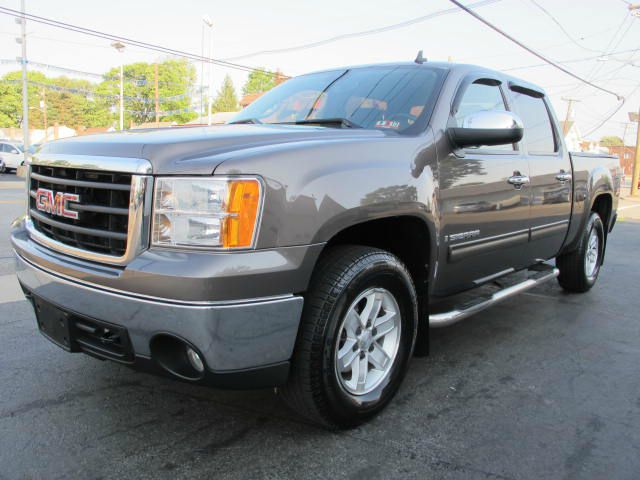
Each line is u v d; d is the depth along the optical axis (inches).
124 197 84.6
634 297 214.2
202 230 79.7
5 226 350.3
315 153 91.1
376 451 95.7
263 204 82.0
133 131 106.9
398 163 104.0
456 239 121.0
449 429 104.2
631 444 100.7
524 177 144.9
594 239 215.5
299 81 154.0
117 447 94.9
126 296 82.2
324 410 95.2
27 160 110.9
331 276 92.9
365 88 134.0
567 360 143.0
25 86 1160.2
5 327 154.6
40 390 116.3
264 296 82.4
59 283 91.7
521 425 106.7
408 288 108.9
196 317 78.0
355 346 101.7
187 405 111.0
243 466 90.0
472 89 136.9
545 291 220.4
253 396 115.6
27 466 88.7
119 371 126.8
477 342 155.6
